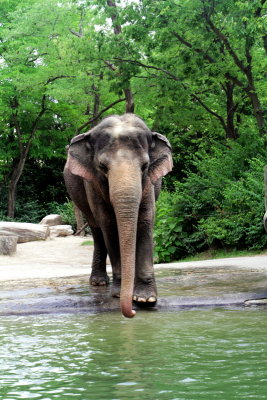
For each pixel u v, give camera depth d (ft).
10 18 111.14
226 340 16.61
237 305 24.12
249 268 35.73
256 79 71.46
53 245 71.82
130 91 79.77
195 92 73.82
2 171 121.29
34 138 110.42
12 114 109.19
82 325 20.35
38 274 39.93
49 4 92.68
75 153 22.22
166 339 17.06
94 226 29.71
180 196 55.11
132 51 66.54
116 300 24.61
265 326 18.90
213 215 53.88
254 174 52.95
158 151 22.13
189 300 24.29
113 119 21.61
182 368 13.35
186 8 59.21
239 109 80.89
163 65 66.80
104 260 30.48
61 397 11.21
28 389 11.89
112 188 19.47
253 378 12.26
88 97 92.07
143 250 24.02
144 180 21.33
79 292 27.04
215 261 42.63
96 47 68.33
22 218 122.01
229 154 60.75
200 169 59.31
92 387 11.93
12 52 102.83
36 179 129.70
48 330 19.44
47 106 107.45
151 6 61.87
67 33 93.86
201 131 83.10
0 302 24.72
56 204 126.11
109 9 66.54
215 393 11.19
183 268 37.81
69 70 86.69
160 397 11.02
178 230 53.78
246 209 52.24
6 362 14.49
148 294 23.72
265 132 62.08
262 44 66.74
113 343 16.74
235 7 55.67
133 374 12.95
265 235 49.73
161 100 71.05
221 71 63.16
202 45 62.28
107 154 20.49
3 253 60.80
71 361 14.48
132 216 18.76
